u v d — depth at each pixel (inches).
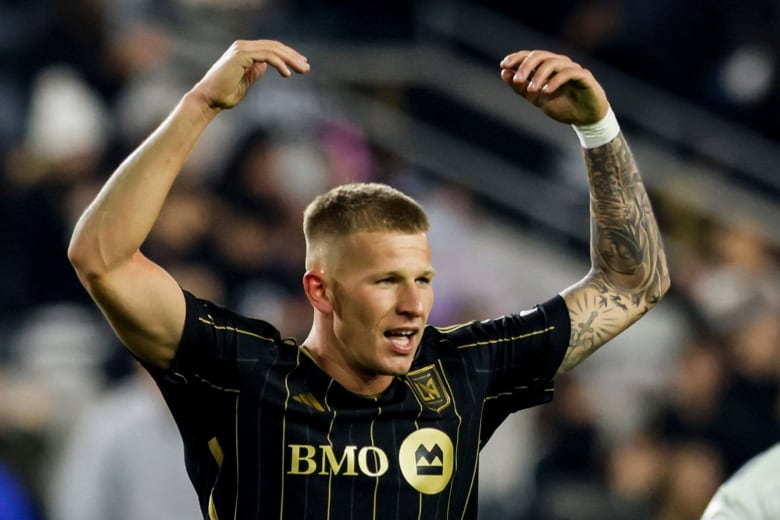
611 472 822.5
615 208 388.5
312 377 350.3
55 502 770.8
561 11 1081.4
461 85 1020.5
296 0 1035.3
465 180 1006.4
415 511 347.9
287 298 839.1
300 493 343.0
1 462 743.1
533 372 377.7
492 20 1066.7
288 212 900.6
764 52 1119.6
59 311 858.8
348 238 342.0
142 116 920.9
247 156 884.0
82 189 887.1
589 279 392.2
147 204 328.8
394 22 1036.5
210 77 337.1
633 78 1090.1
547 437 832.3
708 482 825.5
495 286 949.8
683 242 1037.8
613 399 935.0
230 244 863.1
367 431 349.1
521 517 816.3
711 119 1091.9
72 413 799.7
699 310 924.6
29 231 868.6
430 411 354.6
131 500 651.5
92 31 956.6
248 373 346.0
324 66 1005.8
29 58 947.3
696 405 850.1
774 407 859.4
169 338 338.3
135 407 663.1
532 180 1013.2
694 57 1109.7
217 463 350.0
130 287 330.0
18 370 813.2
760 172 1079.0
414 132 1011.3
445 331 375.6
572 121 381.4
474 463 361.7
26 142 909.8
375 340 341.7
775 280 1019.3
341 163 964.0
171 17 1006.4
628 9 1106.1
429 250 345.7
